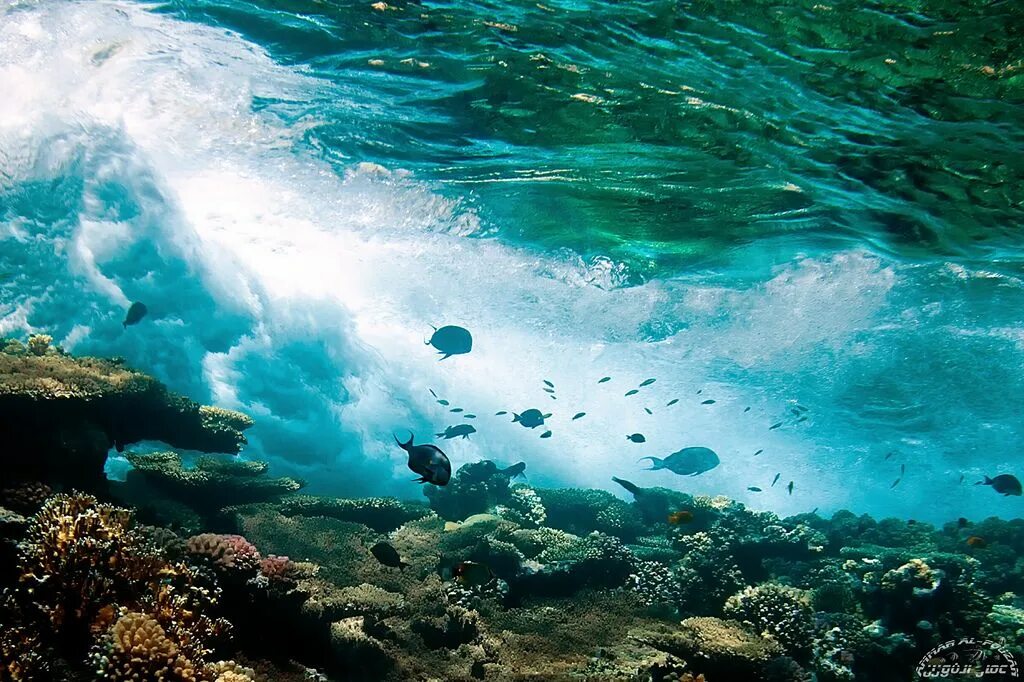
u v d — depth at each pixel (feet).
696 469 31.96
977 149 33.55
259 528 32.58
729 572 33.81
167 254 62.54
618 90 35.01
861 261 54.34
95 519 19.52
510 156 44.70
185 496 33.50
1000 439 98.07
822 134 35.17
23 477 23.20
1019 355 68.39
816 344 71.61
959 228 44.68
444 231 59.26
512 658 25.81
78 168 56.08
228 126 48.65
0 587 17.52
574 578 33.58
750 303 65.05
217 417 38.27
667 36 29.48
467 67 35.70
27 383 24.84
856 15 25.30
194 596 20.17
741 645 25.96
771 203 46.29
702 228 52.47
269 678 19.94
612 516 45.98
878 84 29.35
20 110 50.85
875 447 107.24
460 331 28.30
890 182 39.68
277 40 36.96
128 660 15.81
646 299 66.90
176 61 42.16
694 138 38.47
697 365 79.51
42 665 15.67
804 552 39.81
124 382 28.96
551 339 74.84
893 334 67.56
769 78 30.91
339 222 60.70
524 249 60.64
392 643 24.85
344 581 29.30
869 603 32.30
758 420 94.58
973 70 26.91
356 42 35.55
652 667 24.86
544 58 33.55
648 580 34.94
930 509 161.99
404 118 42.16
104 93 47.80
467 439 77.87
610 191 48.24
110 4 36.94
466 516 42.93
